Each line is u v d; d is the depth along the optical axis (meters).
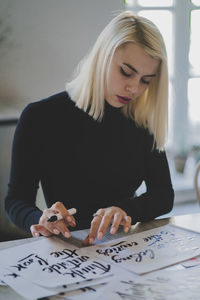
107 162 1.12
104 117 1.12
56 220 0.82
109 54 0.99
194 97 2.70
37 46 1.95
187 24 2.56
